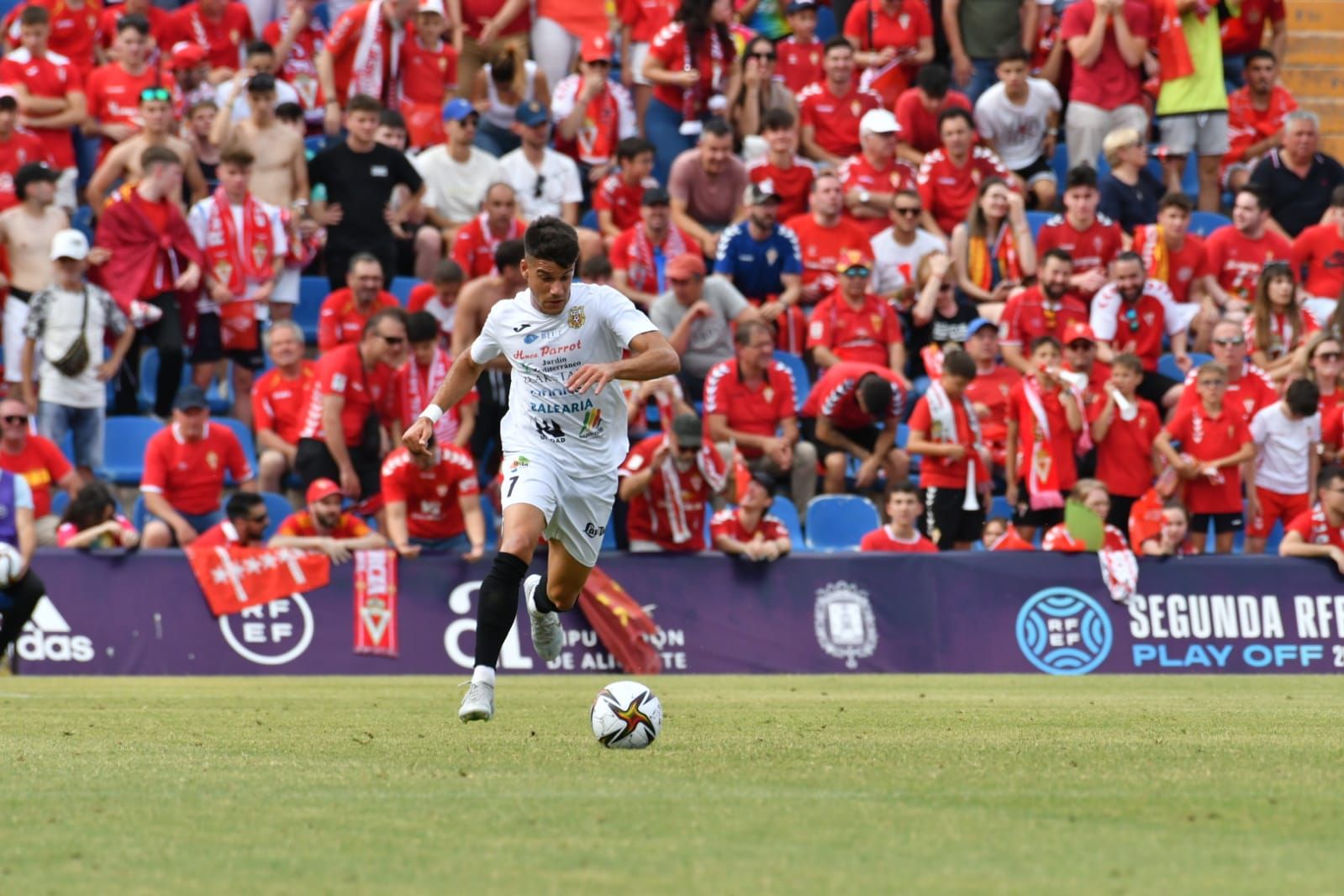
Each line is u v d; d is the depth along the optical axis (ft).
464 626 139.23
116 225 160.04
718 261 169.37
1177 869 39.14
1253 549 158.10
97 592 135.74
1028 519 151.94
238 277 166.71
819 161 193.57
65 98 176.96
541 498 71.36
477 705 67.31
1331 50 234.38
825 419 158.81
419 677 134.92
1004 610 142.41
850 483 163.94
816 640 140.46
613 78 205.67
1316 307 176.45
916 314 172.14
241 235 166.71
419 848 42.22
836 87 193.26
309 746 68.90
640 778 56.49
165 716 87.56
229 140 177.78
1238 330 155.33
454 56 193.47
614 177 179.63
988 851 41.47
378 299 160.45
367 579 138.51
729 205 181.47
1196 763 61.46
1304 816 47.62
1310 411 154.71
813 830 44.73
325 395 147.54
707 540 156.04
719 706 95.71
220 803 50.62
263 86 172.14
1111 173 186.39
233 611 136.77
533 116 181.88
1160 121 199.93
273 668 136.67
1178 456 153.58
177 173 162.61
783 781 55.72
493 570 69.56
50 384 153.17
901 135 190.39
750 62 188.85
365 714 89.25
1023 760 62.54
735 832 44.50
